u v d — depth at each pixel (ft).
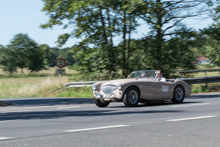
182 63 76.74
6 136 18.76
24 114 31.83
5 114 32.32
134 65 75.82
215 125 22.02
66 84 72.33
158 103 42.27
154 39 75.77
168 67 74.84
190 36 76.33
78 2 64.23
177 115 27.99
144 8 65.67
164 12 75.20
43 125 23.21
